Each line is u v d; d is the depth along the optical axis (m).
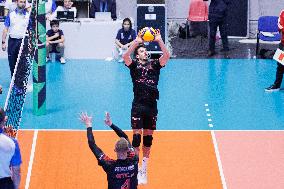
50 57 25.23
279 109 19.45
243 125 17.88
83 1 26.44
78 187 13.70
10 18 20.06
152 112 13.43
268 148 16.02
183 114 18.84
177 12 30.47
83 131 17.20
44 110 18.61
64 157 15.33
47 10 24.89
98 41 25.66
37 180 14.03
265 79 22.83
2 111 10.12
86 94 20.84
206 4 28.69
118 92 21.14
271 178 14.25
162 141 16.44
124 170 11.04
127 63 13.34
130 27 24.94
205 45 28.45
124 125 17.77
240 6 30.05
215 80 22.62
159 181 14.05
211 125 17.84
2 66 24.45
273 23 25.91
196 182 14.02
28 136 16.73
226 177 14.29
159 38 13.21
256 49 26.47
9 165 10.27
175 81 22.44
